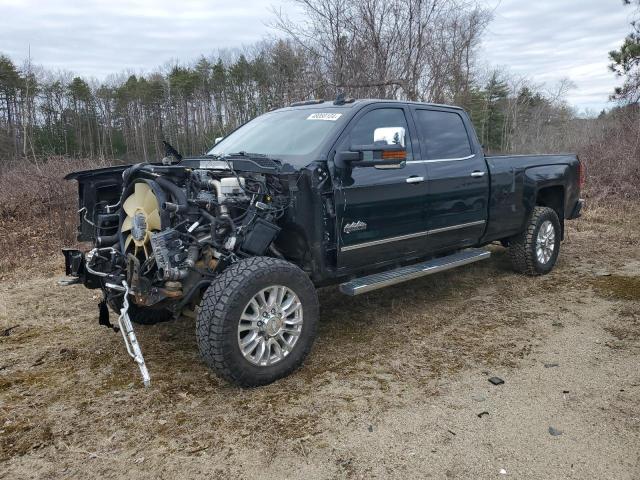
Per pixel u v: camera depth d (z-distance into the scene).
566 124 40.75
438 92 11.98
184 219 3.77
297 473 2.79
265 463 2.87
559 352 4.21
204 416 3.36
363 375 3.87
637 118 15.11
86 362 4.19
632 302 5.31
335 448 2.98
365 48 11.09
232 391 3.67
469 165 5.32
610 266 6.72
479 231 5.53
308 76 11.46
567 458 2.86
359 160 4.05
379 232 4.48
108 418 3.36
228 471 2.82
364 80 10.95
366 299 5.60
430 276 6.41
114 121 47.75
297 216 3.95
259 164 3.99
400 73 11.19
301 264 4.24
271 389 3.68
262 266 3.63
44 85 41.56
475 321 4.93
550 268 6.49
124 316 3.67
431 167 4.92
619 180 12.30
